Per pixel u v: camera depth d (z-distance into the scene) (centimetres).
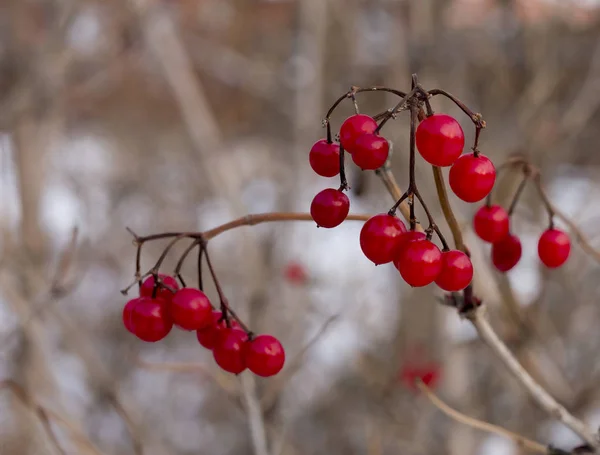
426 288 581
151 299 181
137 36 653
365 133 155
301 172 593
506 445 541
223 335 184
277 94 769
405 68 545
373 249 156
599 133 654
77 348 415
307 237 612
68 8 513
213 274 187
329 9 661
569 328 554
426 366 499
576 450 203
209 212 909
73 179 821
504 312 338
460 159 157
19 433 477
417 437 475
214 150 519
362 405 604
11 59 555
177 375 720
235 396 278
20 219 505
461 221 283
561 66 538
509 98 557
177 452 638
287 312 516
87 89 623
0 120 506
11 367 480
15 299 398
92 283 796
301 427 621
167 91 895
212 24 840
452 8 601
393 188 197
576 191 645
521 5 521
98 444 505
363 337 597
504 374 492
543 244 226
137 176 921
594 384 455
